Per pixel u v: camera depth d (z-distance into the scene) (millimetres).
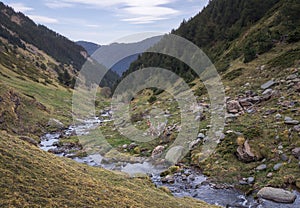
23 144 18734
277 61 45594
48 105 79125
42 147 42906
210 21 93062
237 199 20875
